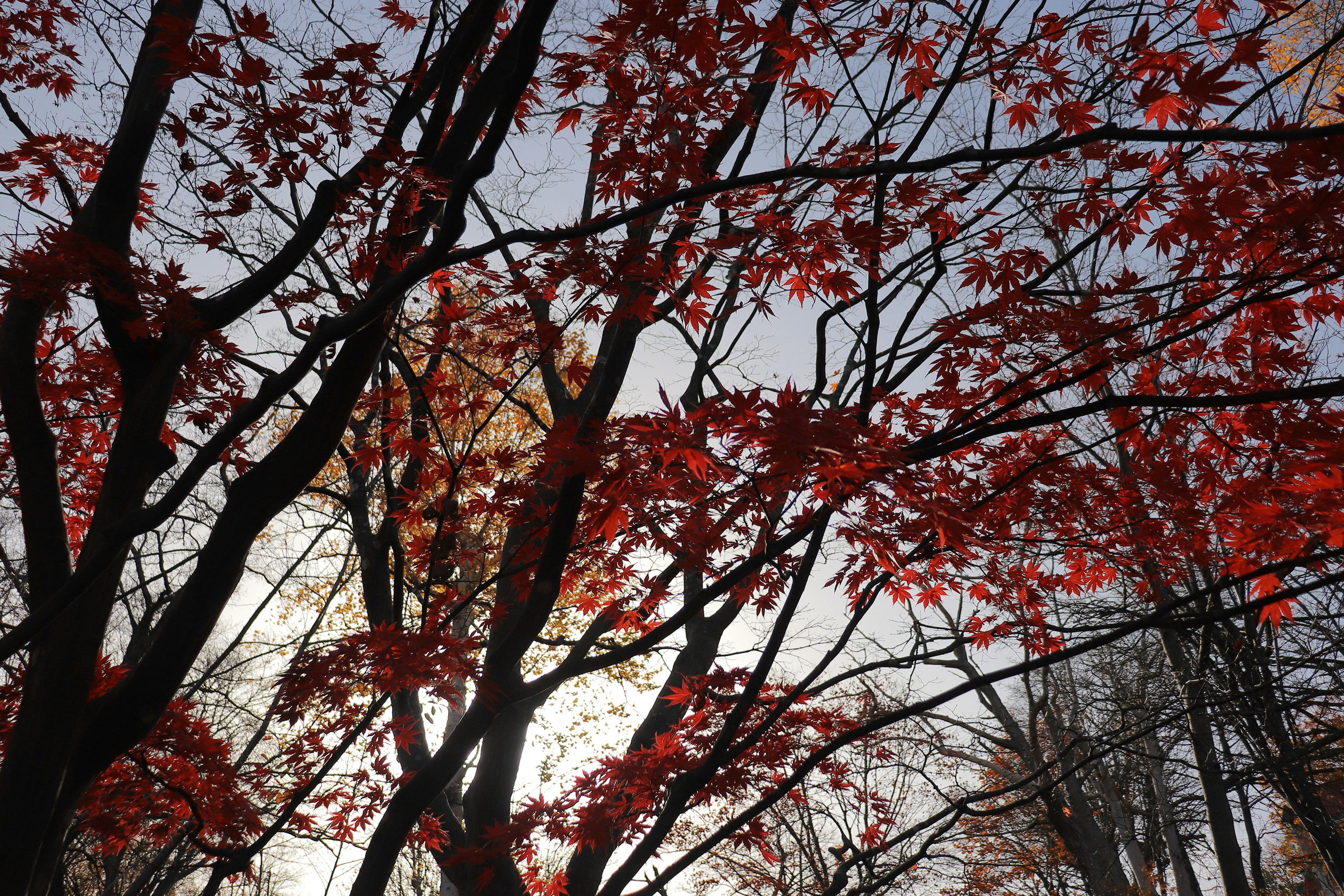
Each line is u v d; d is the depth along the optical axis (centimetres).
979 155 214
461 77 377
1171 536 394
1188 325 372
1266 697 611
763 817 942
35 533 340
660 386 270
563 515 353
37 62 494
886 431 320
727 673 452
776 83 452
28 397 352
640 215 249
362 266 379
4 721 412
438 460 460
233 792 420
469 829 482
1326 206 279
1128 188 327
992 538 382
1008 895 1522
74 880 634
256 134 334
